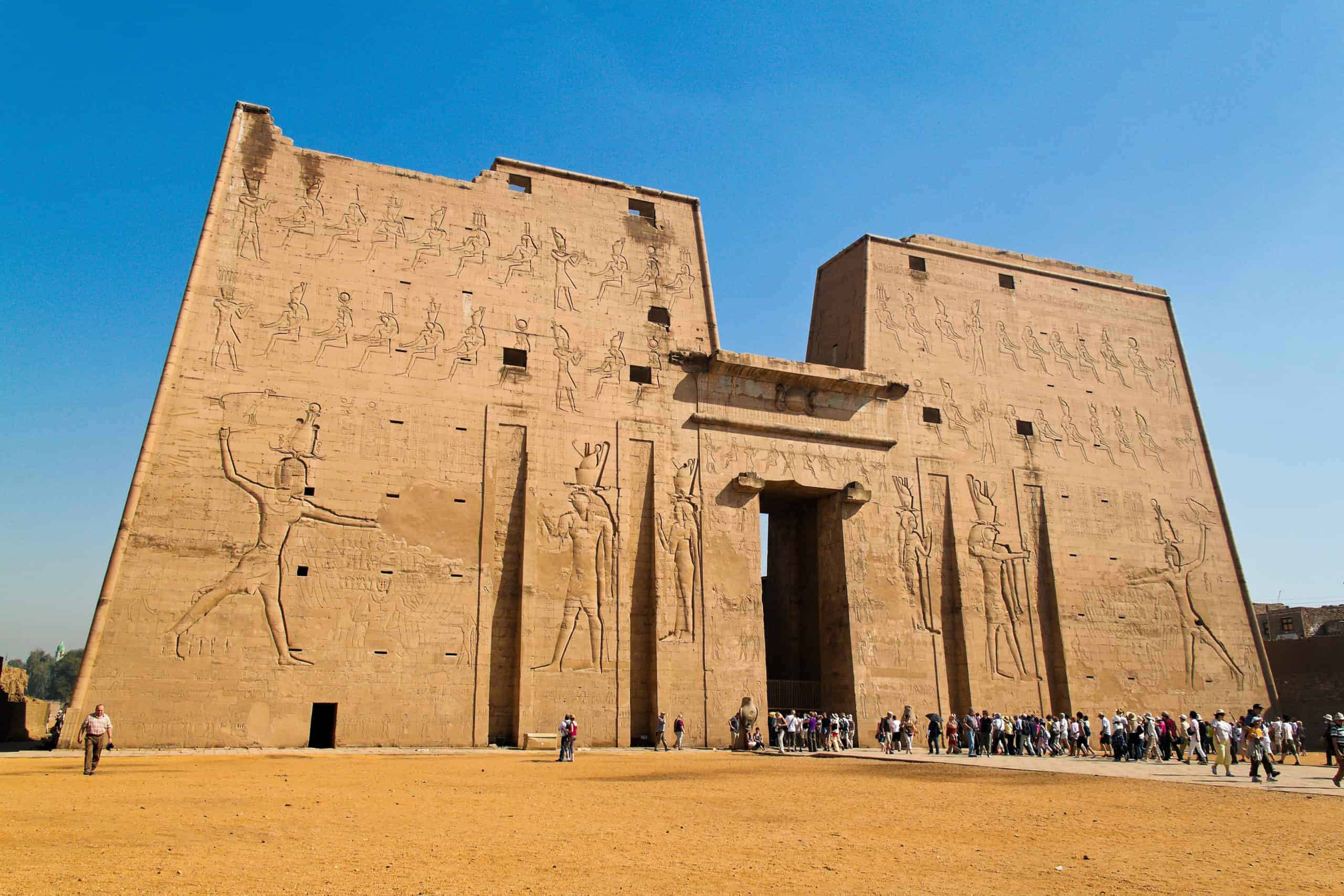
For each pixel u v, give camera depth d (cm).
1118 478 4525
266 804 1542
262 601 2969
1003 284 4647
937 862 1143
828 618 3894
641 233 3972
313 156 3491
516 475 3447
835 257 4603
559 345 3650
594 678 3331
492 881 974
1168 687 4281
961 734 3509
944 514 4116
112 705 2734
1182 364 4938
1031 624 4109
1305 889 1016
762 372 3891
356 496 3184
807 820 1488
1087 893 976
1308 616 5688
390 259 3484
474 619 3225
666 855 1153
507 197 3766
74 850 1079
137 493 2894
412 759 2652
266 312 3241
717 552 3653
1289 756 3788
